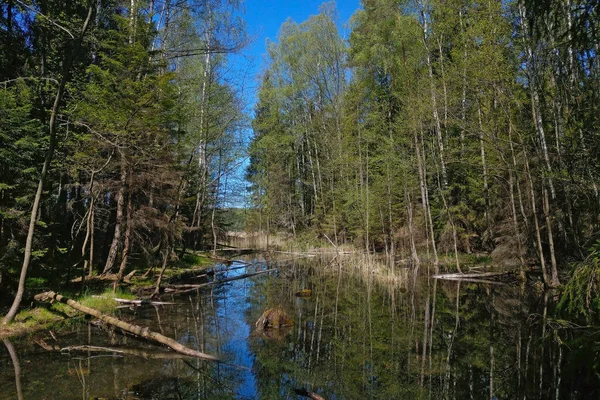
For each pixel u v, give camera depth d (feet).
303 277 57.41
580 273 16.49
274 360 22.56
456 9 50.80
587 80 23.98
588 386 17.95
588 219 33.09
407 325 30.45
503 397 17.30
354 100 81.66
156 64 35.86
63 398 16.75
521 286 45.34
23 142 27.40
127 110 33.19
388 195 71.26
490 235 58.34
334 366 21.74
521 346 24.35
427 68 63.21
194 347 24.35
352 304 38.37
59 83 28.14
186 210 66.18
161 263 54.70
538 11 16.37
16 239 30.35
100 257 48.57
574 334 22.90
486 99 46.32
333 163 89.81
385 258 72.64
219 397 17.48
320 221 100.83
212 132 53.98
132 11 35.22
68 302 29.99
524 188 49.47
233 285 49.60
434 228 71.20
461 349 24.36
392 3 69.46
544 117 38.81
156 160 41.01
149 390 17.92
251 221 119.03
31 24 34.09
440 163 65.05
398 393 18.16
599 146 23.54
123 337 25.79
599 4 14.62
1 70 32.89
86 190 40.70
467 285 48.39
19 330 26.07
